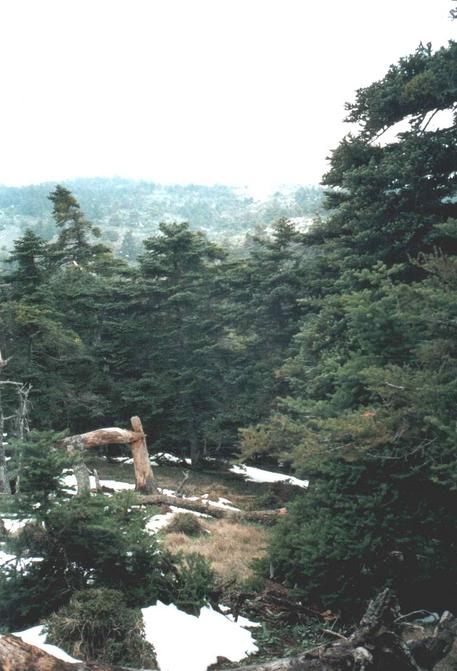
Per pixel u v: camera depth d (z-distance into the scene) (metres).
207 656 7.14
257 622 9.12
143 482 21.03
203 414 34.88
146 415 34.38
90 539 7.64
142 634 6.86
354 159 17.58
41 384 26.56
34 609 7.30
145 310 37.78
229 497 23.97
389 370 9.31
